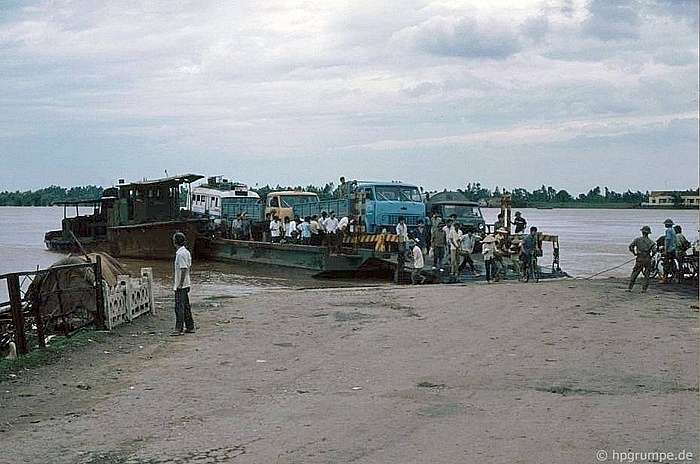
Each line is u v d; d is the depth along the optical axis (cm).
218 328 1524
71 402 942
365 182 3491
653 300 1967
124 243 4412
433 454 707
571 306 1852
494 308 1817
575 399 920
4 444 768
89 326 1438
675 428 787
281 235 3744
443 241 2848
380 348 1295
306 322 1606
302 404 910
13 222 12838
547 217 19362
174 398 952
